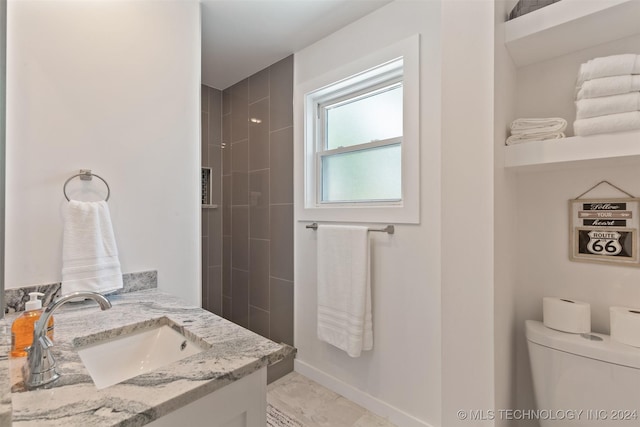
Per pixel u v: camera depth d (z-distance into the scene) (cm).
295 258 207
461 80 107
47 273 110
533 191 122
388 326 160
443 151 110
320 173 204
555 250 118
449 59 109
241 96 243
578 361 98
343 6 160
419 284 148
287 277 211
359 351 158
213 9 161
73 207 112
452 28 109
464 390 105
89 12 120
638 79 86
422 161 146
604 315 108
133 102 132
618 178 106
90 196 120
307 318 200
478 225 103
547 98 120
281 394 182
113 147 126
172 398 61
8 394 50
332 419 160
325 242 177
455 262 107
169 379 67
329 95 197
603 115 90
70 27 116
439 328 141
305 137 200
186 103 149
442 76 111
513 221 122
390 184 170
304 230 201
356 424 156
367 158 180
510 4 120
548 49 112
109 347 95
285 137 211
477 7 105
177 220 145
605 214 108
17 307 103
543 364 105
